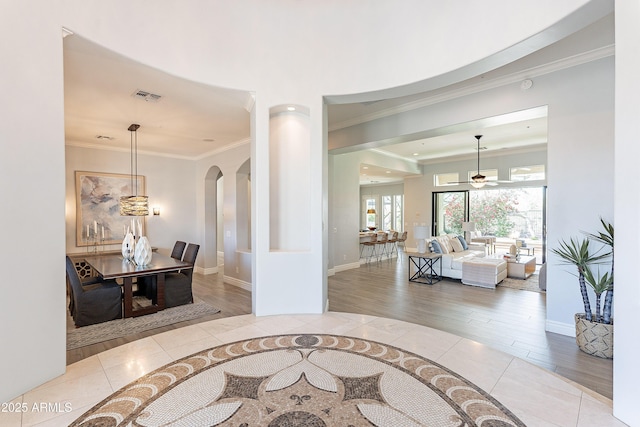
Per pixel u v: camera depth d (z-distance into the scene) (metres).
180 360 2.62
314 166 3.82
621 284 1.83
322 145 3.84
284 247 4.09
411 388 2.19
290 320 3.63
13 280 2.04
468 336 3.61
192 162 8.02
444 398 2.07
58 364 2.33
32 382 2.16
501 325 3.95
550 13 2.42
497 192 9.83
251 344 2.96
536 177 8.38
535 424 1.81
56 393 2.12
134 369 2.46
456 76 3.21
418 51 3.31
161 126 5.24
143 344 2.96
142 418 1.86
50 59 2.25
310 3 3.73
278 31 3.72
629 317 1.79
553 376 2.37
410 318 4.22
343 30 3.69
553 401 2.04
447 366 2.52
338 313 3.90
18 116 2.06
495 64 2.97
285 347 2.89
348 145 5.89
